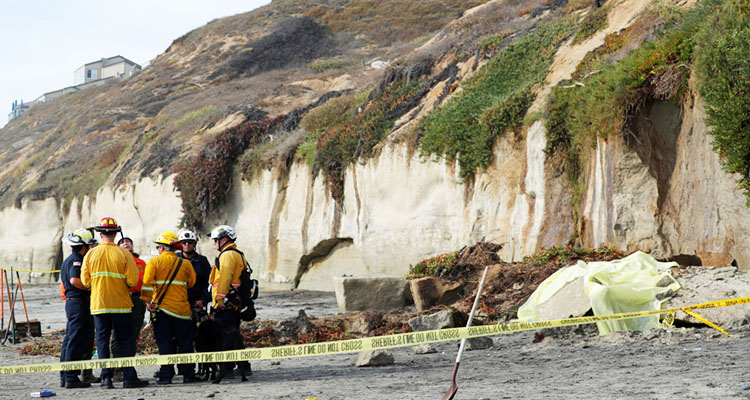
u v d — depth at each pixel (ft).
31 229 216.54
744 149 51.75
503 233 87.04
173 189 155.22
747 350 32.65
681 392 24.23
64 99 342.23
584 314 45.37
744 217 52.85
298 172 132.36
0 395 35.99
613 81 67.97
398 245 105.09
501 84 101.65
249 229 140.56
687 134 62.13
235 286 38.01
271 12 300.81
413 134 105.91
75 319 39.01
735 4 57.82
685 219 61.26
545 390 27.02
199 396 32.37
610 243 66.64
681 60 62.75
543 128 81.41
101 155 218.79
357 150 116.37
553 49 99.96
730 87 53.52
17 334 70.95
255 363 46.47
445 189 99.04
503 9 150.92
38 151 279.49
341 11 288.51
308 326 58.90
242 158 146.82
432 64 129.29
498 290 63.10
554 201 78.23
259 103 187.62
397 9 276.62
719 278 46.73
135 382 37.70
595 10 98.02
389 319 64.69
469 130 95.30
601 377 29.12
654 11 81.10
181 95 250.98
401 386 31.22
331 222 120.98
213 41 292.40
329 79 200.03
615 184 66.95
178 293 38.47
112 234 38.42
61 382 39.19
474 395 26.96
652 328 41.88
